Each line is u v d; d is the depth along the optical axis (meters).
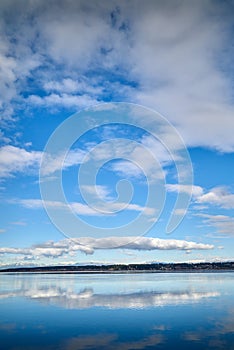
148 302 25.80
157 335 15.97
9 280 58.12
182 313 21.17
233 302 25.73
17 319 19.52
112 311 21.94
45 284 46.06
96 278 63.81
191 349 13.86
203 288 37.78
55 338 15.48
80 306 23.95
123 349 13.86
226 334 16.05
